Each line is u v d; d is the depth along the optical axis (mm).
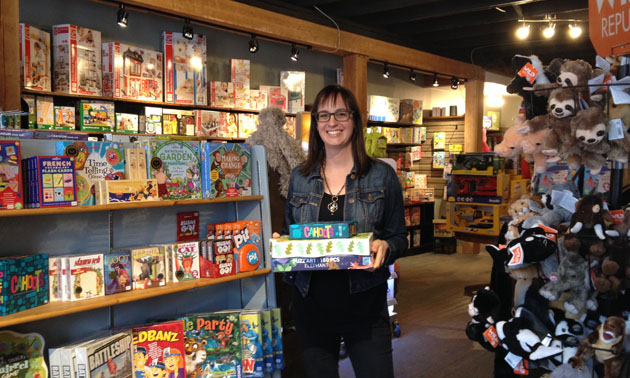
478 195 6395
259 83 7148
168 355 2576
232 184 2898
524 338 2121
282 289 4203
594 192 2410
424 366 3865
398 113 9227
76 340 2416
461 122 10117
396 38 8250
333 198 2070
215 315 2748
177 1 5285
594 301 2062
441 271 7523
